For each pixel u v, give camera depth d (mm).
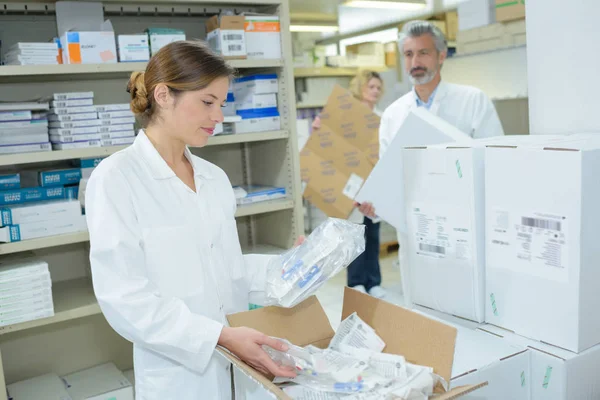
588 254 1101
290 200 2625
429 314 1426
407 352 1107
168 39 2352
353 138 3270
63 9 2211
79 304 2223
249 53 2490
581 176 1058
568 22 1449
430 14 5855
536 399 1183
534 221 1155
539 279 1168
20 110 2125
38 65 2029
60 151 2145
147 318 1161
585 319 1125
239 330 1115
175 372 1331
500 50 3949
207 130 1296
